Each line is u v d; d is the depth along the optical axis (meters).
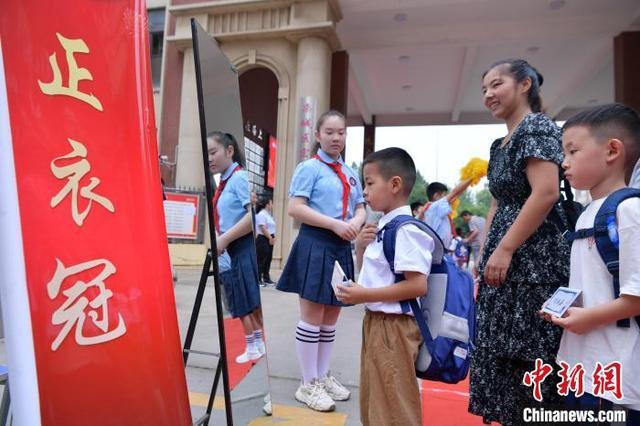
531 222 1.34
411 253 1.37
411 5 8.05
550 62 9.79
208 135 1.58
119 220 1.10
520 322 1.39
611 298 1.16
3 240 0.87
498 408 1.49
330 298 2.07
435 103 12.73
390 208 1.55
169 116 9.38
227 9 8.48
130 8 1.22
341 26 8.94
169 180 8.61
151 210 1.18
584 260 1.23
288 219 8.24
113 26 1.17
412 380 1.39
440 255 1.45
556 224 1.44
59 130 1.01
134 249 1.12
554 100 11.66
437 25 8.75
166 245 1.22
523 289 1.41
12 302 0.87
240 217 1.89
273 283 6.70
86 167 1.05
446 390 2.44
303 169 2.17
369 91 12.10
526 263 1.41
